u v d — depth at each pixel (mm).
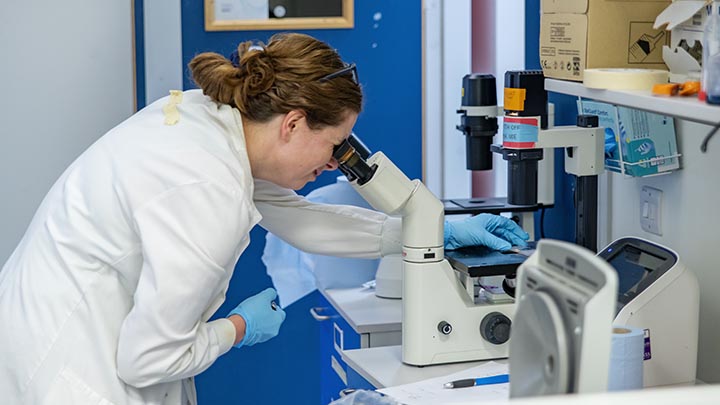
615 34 1943
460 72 3234
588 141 2197
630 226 2453
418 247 2109
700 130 2131
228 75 1856
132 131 1844
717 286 2109
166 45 3004
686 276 1918
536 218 2832
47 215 1883
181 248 1694
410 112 3238
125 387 1819
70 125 2979
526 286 1224
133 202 1724
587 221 2242
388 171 2066
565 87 2012
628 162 2254
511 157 2195
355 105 1914
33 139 2965
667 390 995
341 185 2984
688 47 1797
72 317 1814
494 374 2066
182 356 1772
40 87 2945
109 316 1820
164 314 1691
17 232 3000
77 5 2926
